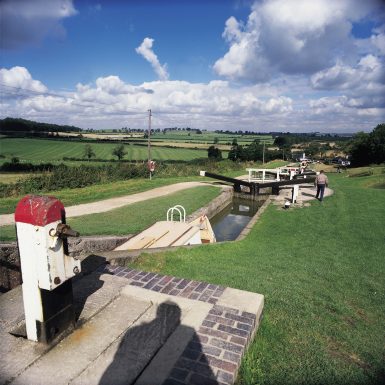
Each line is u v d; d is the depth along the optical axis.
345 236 9.34
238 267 6.14
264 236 9.87
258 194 23.31
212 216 17.58
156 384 2.37
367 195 16.02
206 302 3.55
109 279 4.02
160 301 3.53
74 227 10.47
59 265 2.66
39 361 2.57
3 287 5.86
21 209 2.53
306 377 2.89
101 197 17.94
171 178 28.77
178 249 6.81
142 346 2.81
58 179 21.34
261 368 2.95
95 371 2.49
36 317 2.70
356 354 3.38
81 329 3.00
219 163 39.56
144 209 14.49
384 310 4.55
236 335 2.98
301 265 6.57
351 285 5.48
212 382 2.41
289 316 4.03
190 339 2.90
